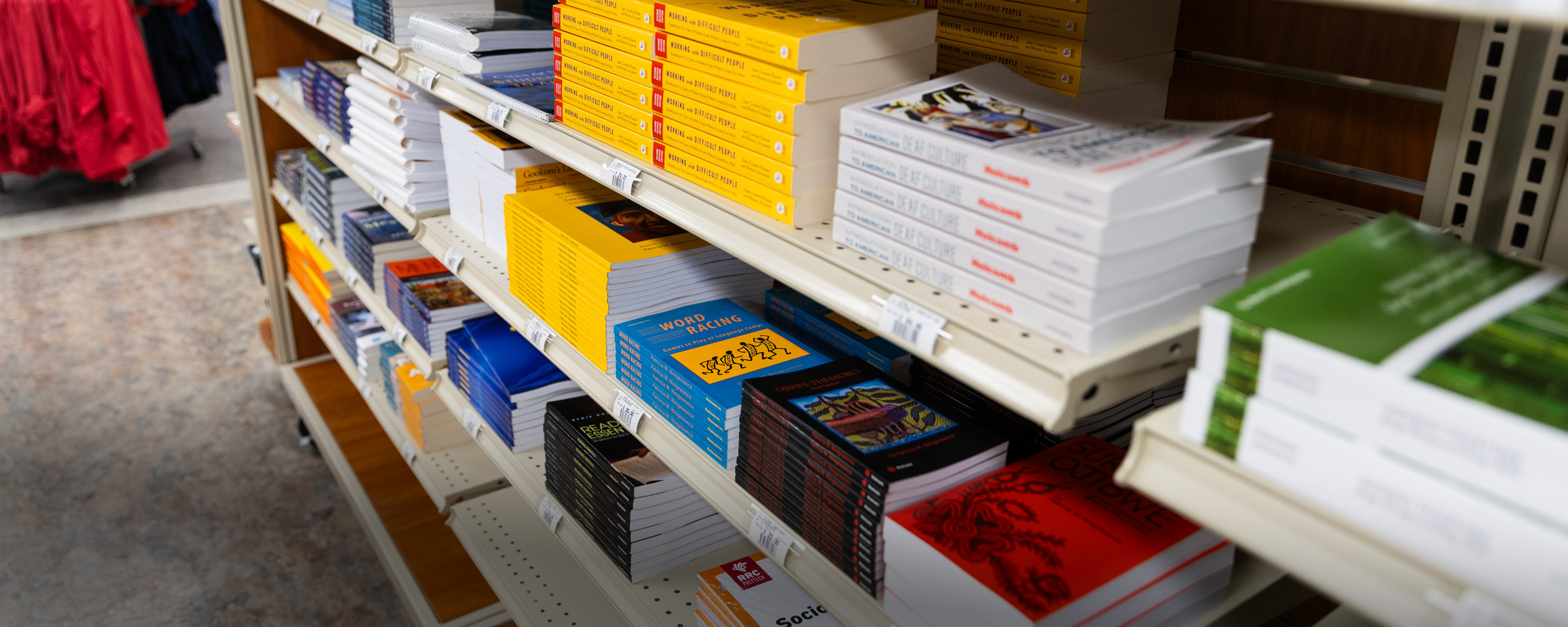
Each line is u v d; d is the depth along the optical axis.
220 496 3.17
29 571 2.80
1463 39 1.07
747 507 1.40
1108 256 0.83
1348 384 0.65
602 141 1.55
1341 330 0.69
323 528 3.02
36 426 3.56
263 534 2.98
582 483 1.97
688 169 1.36
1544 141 1.02
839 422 1.25
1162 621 1.09
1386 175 1.25
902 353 1.51
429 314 2.44
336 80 2.72
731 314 1.67
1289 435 0.69
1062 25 1.28
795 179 1.17
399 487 2.95
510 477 2.26
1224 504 0.75
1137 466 0.81
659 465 1.84
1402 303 0.72
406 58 2.17
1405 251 0.80
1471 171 1.09
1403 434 0.63
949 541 1.06
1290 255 1.10
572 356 1.80
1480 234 1.10
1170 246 0.88
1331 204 1.29
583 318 1.74
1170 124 1.00
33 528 2.99
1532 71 1.02
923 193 1.00
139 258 5.05
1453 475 0.61
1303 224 1.21
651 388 1.58
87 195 5.84
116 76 5.12
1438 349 0.66
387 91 2.31
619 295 1.64
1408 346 0.67
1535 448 0.57
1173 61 1.41
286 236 3.52
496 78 1.89
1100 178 0.82
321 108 2.89
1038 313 0.91
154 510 3.09
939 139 0.96
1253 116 1.39
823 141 1.18
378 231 2.78
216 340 4.25
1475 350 0.66
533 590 2.27
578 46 1.54
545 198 1.92
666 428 1.55
